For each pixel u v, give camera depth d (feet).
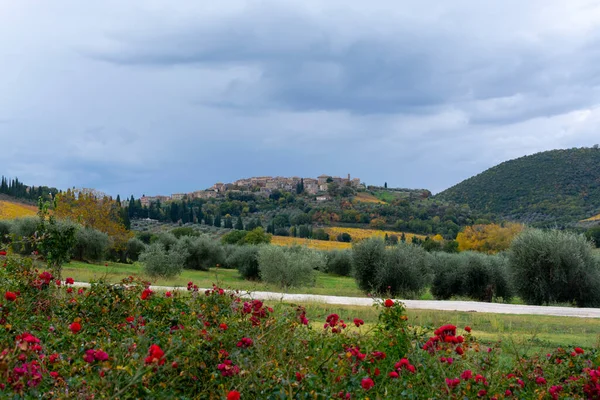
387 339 19.97
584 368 19.63
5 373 12.44
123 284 27.45
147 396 13.35
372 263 101.60
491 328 47.16
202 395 15.25
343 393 15.16
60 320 23.06
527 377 19.10
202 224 477.36
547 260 93.09
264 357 16.67
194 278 117.29
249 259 136.15
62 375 14.98
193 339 17.37
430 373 17.63
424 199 581.12
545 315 60.18
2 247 33.99
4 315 20.01
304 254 117.29
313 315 45.39
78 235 135.23
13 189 377.50
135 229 431.84
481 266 109.91
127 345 16.19
